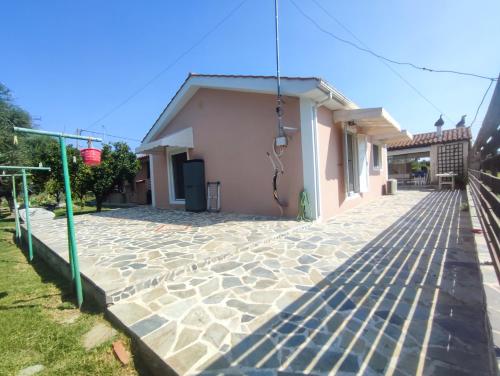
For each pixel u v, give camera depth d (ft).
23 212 27.63
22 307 9.36
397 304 7.37
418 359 5.20
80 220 26.03
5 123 45.14
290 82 18.48
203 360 5.49
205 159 26.81
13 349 6.91
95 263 11.16
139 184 53.16
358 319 6.72
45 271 13.94
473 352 5.33
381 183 37.32
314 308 7.35
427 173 50.42
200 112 27.04
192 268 10.65
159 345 6.04
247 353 5.64
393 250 12.13
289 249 12.89
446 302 7.38
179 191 31.99
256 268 10.59
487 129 9.23
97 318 8.09
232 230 16.62
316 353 5.53
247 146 22.98
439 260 10.64
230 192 24.66
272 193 21.48
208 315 7.24
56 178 37.32
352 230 16.35
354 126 25.12
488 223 9.30
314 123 19.02
